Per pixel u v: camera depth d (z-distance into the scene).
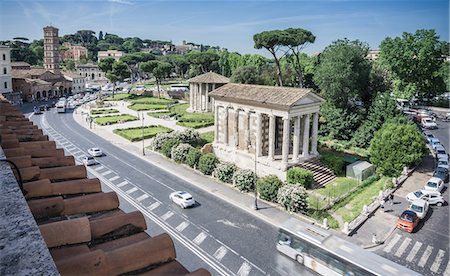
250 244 29.53
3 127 13.76
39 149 11.31
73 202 7.56
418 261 27.72
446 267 26.89
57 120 87.88
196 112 93.94
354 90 64.06
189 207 36.78
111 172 48.16
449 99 100.19
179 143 55.03
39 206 7.11
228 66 140.38
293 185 37.25
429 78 84.25
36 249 3.70
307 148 46.72
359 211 35.62
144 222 7.17
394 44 83.62
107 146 62.59
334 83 62.81
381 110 58.38
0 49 101.38
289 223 28.55
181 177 46.34
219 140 53.50
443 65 85.00
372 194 40.09
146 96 130.88
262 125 48.06
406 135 44.44
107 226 6.75
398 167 44.03
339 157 47.53
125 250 5.75
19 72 126.25
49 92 130.50
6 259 3.49
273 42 78.00
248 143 48.88
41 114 96.25
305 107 44.72
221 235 31.02
